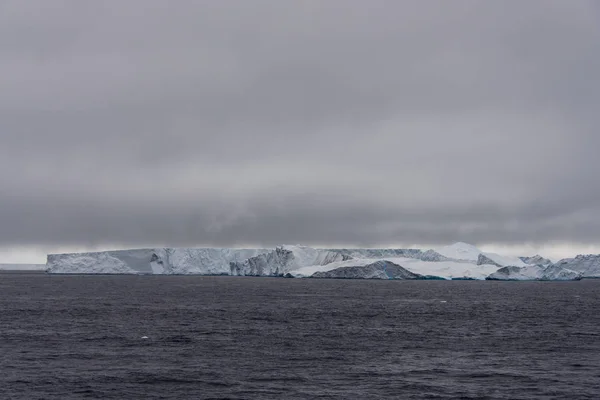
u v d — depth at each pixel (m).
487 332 128.25
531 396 71.56
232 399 69.81
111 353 97.62
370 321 150.62
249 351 100.88
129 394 71.94
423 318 159.88
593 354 99.69
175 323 142.00
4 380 77.69
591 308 199.62
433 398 70.38
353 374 82.44
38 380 77.88
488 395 71.69
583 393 72.94
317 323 144.75
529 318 161.88
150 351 99.94
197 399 69.81
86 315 161.62
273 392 72.81
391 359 93.88
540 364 90.25
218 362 90.75
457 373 83.19
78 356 94.56
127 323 141.38
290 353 99.12
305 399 69.56
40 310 177.25
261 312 175.12
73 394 71.69
